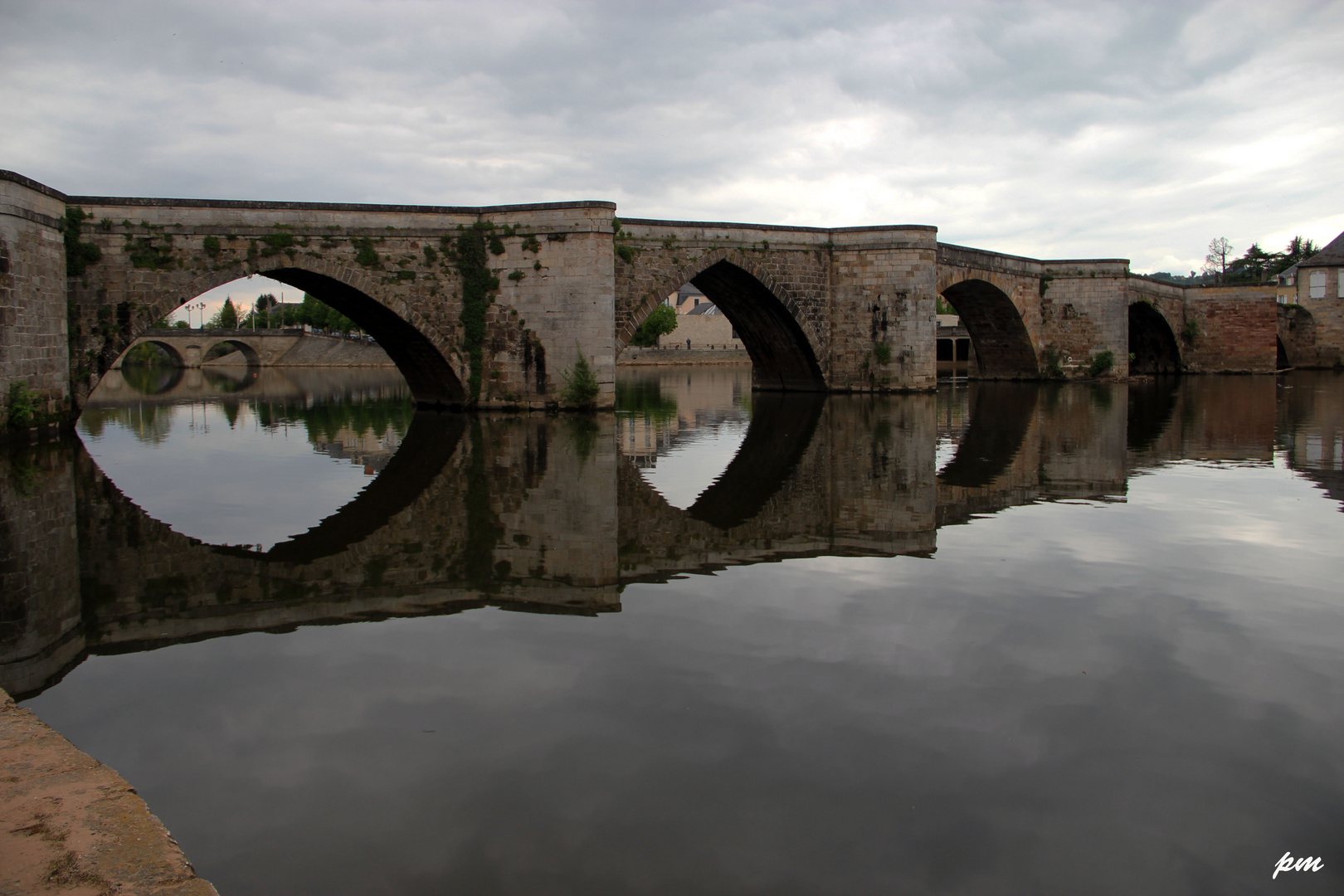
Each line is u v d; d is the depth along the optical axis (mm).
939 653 7750
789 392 44219
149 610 9117
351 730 6410
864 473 17781
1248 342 62406
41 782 4562
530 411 31312
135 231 25328
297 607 9141
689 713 6637
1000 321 52219
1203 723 6434
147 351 114000
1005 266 49188
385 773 5824
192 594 9617
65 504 14773
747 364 102625
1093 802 5477
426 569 10516
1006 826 5238
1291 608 8867
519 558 10992
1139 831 5188
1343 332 72312
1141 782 5699
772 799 5508
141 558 11109
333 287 29656
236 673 7457
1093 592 9453
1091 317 53000
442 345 30719
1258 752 6047
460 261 30750
